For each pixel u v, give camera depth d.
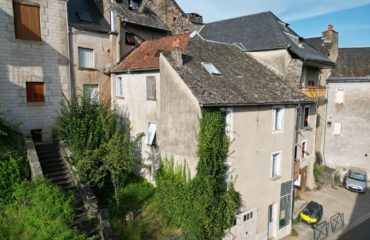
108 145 11.79
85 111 12.96
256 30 19.09
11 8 13.57
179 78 11.53
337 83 22.58
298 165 16.03
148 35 20.88
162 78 12.59
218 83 12.34
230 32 20.75
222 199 11.31
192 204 11.24
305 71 18.53
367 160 21.91
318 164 23.20
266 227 13.70
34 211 8.65
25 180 10.76
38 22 14.60
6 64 13.72
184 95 11.36
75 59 16.39
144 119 15.18
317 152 23.16
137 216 12.53
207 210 10.95
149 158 15.05
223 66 14.70
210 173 10.93
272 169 13.81
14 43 13.86
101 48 17.59
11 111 14.07
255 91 13.05
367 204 17.88
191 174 11.53
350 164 22.67
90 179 12.52
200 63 13.68
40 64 14.84
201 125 10.62
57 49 15.41
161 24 21.80
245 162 12.16
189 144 11.46
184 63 12.85
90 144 12.19
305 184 19.36
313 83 20.03
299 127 16.38
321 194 19.17
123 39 18.53
